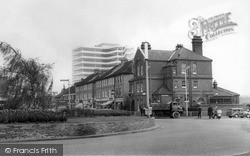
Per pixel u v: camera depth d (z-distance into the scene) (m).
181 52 65.38
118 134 20.03
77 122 19.91
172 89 62.38
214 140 15.74
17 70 25.50
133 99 68.94
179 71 63.31
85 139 17.47
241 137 17.11
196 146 13.55
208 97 64.38
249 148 12.93
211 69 65.62
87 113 28.78
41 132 17.66
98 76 98.38
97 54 168.88
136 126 22.67
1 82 25.47
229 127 24.91
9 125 17.00
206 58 65.75
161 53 67.75
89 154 11.59
